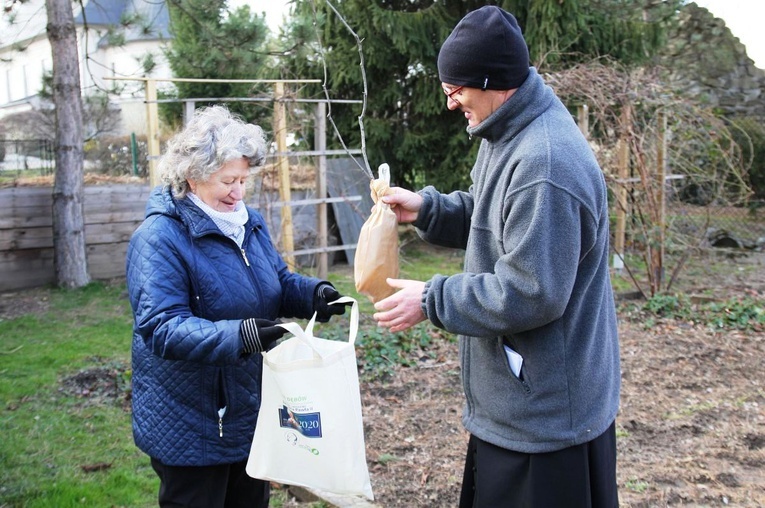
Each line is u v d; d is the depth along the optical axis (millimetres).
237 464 2582
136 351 2445
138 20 9578
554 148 2012
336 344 2312
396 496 3635
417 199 2592
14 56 9375
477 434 2295
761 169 11797
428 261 10508
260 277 2498
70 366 5699
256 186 8008
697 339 6387
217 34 9273
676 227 8961
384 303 2225
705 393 5086
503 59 2066
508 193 2049
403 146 11469
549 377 2131
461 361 2385
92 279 9031
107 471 3904
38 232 8656
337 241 10352
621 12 11180
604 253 2180
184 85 12438
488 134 2178
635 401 4926
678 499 3545
